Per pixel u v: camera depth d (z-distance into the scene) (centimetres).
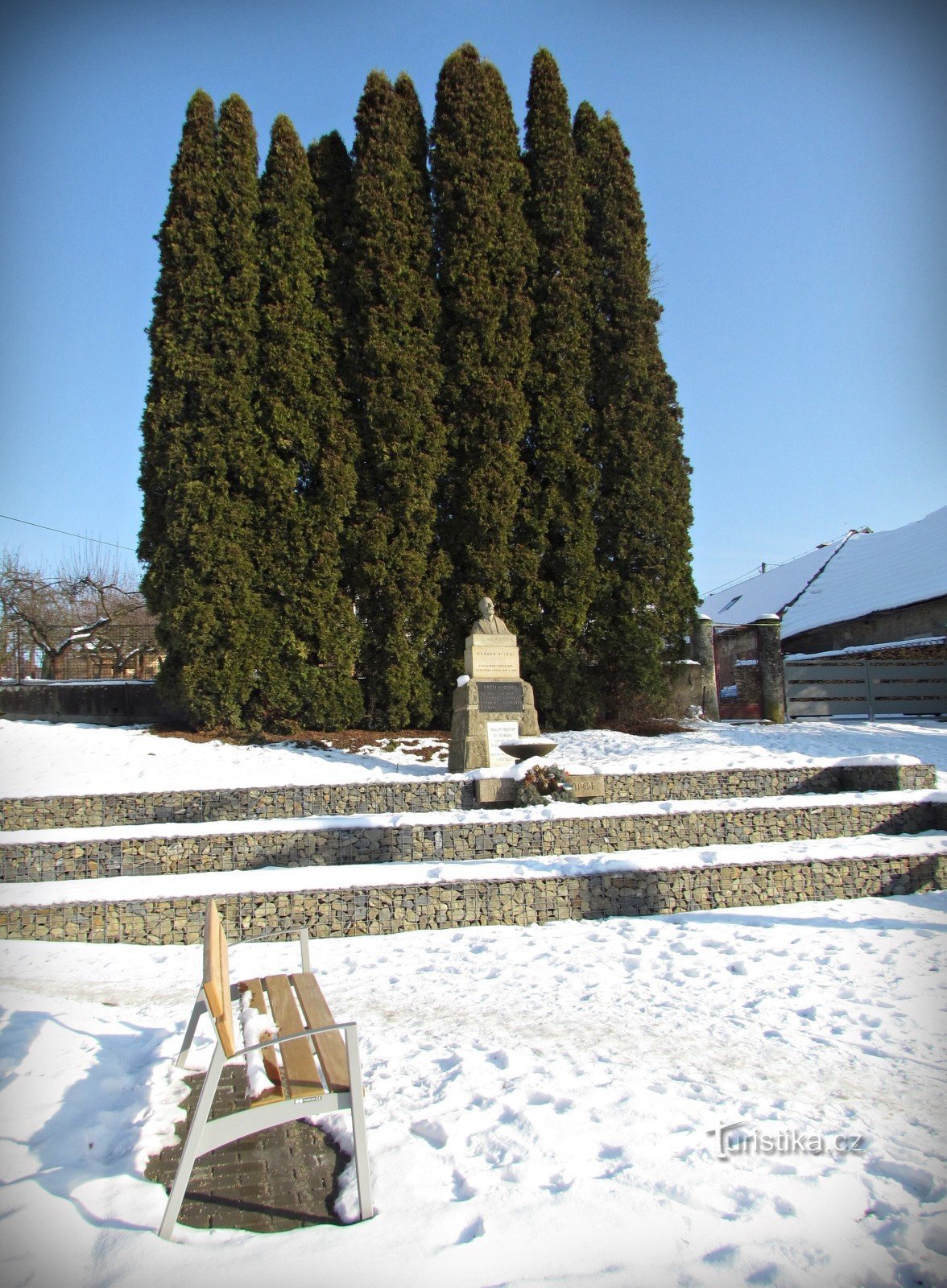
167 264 1972
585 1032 576
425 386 2061
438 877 923
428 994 679
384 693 2012
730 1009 617
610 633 2122
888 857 980
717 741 1833
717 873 947
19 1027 580
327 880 926
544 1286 304
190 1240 337
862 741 1822
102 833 1059
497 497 2052
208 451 1880
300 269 2031
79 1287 306
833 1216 350
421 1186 373
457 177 2136
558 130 2234
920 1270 316
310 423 2002
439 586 2058
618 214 2253
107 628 3186
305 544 1945
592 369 2212
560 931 870
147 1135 432
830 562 4012
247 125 2039
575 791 1295
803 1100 461
